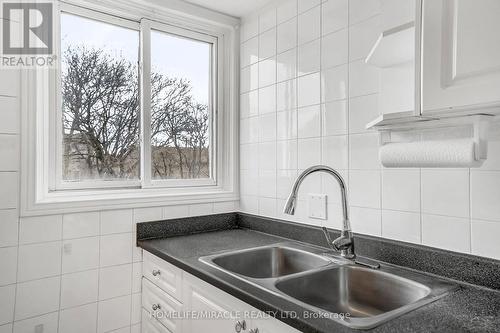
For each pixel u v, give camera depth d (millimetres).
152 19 1887
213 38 2127
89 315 1571
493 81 726
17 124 1388
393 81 1260
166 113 1964
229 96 2148
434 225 1178
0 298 1353
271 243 1638
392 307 1139
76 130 1672
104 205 1605
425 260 1174
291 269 1532
